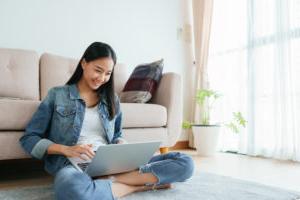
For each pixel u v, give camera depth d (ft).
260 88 8.29
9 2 7.58
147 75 7.28
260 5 8.38
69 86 4.27
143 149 3.70
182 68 10.67
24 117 4.84
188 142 10.54
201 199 3.85
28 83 6.86
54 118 4.08
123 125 6.16
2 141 4.71
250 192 4.20
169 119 7.04
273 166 6.65
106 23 9.11
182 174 4.02
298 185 4.82
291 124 7.46
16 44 7.63
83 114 4.11
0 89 6.49
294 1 7.55
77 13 8.59
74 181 3.13
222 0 9.85
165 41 10.32
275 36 7.90
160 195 4.02
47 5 8.11
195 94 10.34
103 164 3.48
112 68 4.04
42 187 4.65
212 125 8.59
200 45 10.25
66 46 8.38
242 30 9.06
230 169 6.27
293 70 7.50
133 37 9.63
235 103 9.16
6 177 5.76
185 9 10.87
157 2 10.24
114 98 4.41
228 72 9.44
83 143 4.01
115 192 3.66
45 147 3.74
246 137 8.63
